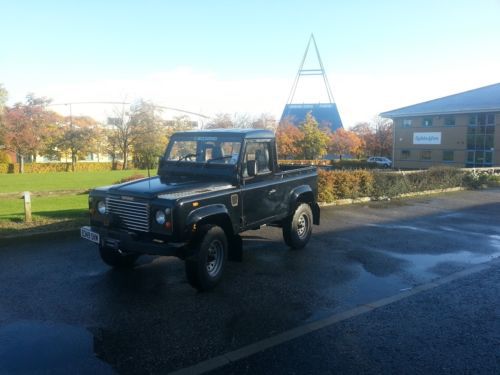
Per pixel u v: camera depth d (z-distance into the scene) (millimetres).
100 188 6398
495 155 48312
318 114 76688
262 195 7039
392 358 4172
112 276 6562
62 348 4309
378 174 16688
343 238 9578
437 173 19688
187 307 5406
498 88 57000
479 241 9453
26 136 53688
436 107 54438
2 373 3830
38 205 14656
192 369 3928
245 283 6367
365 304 5613
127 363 4023
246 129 7188
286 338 4574
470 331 4816
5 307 5344
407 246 8906
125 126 62312
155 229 5594
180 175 7066
